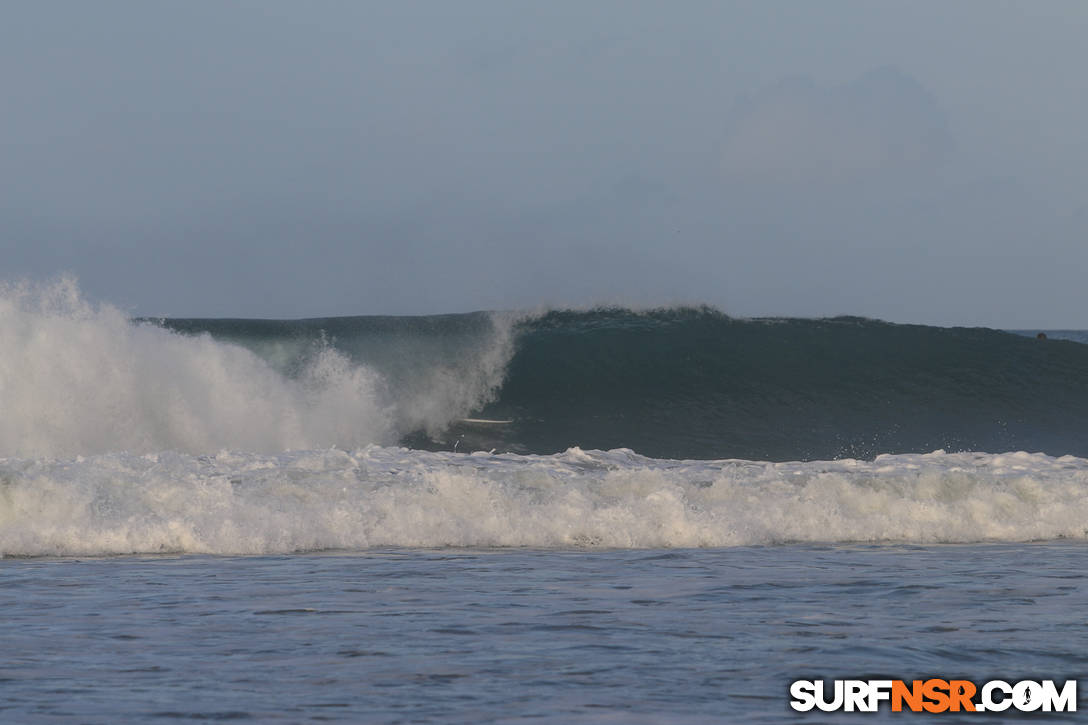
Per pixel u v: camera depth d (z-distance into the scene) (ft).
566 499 149.69
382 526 133.39
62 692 59.67
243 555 121.19
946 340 345.31
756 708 57.16
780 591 96.58
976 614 85.10
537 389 307.17
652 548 131.64
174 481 140.67
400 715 55.31
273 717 54.90
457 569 110.83
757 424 294.46
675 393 309.01
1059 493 165.99
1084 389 324.60
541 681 62.54
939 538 144.77
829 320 353.51
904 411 307.37
